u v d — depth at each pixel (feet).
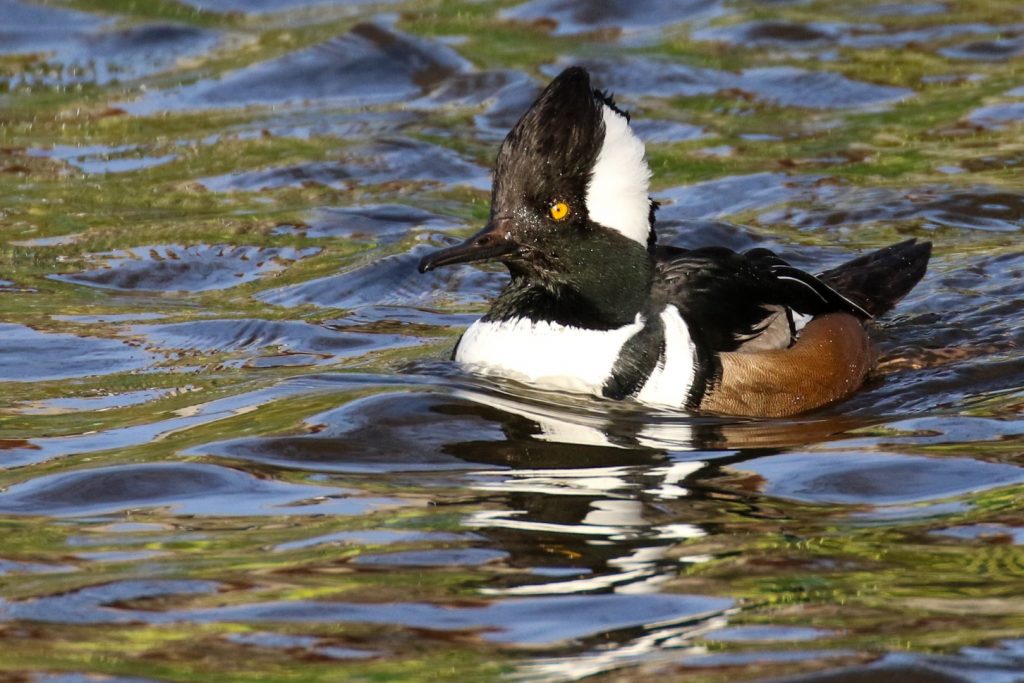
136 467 31.63
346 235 51.37
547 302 38.65
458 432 34.12
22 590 25.57
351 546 27.40
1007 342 42.16
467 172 57.11
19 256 49.08
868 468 31.68
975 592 25.11
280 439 33.32
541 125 37.40
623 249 38.11
